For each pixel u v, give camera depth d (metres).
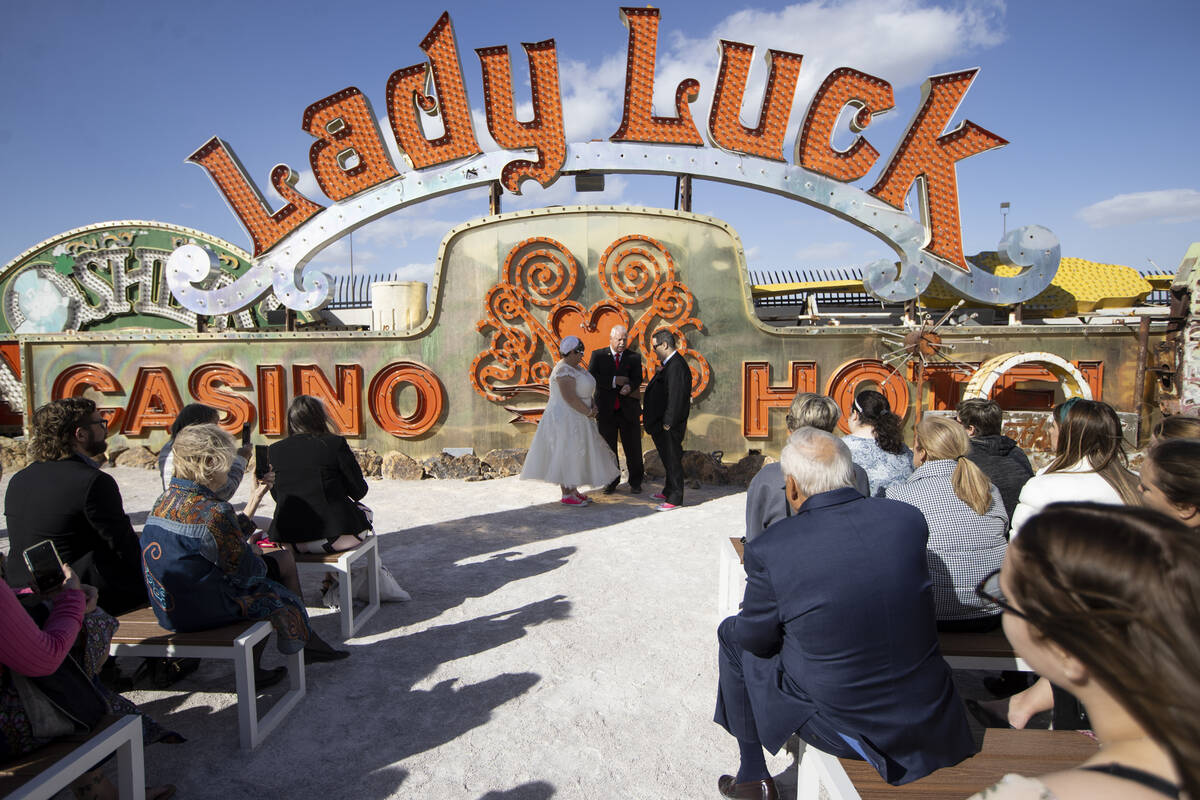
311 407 4.20
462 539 6.16
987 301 9.04
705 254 8.85
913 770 1.94
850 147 8.88
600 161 8.93
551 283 8.87
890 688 1.96
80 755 2.09
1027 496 2.87
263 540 4.15
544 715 3.27
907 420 8.87
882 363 8.84
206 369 9.10
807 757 2.24
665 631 4.21
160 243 11.05
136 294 11.09
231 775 2.80
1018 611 0.95
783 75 8.82
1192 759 0.78
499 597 4.77
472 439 9.08
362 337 8.98
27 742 2.08
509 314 8.90
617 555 5.68
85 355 9.17
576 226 8.82
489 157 9.02
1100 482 2.76
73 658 2.24
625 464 9.10
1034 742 2.12
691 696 3.45
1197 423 2.80
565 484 7.21
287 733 3.11
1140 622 0.80
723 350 8.92
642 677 3.63
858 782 1.93
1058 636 0.89
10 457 9.01
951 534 2.90
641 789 2.73
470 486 8.33
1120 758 0.87
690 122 8.88
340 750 2.98
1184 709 0.78
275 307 11.16
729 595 4.04
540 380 8.96
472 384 8.98
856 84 8.74
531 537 6.21
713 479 8.52
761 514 3.29
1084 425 2.88
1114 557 0.85
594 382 7.33
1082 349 8.69
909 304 9.18
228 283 10.72
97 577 3.16
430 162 8.99
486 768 2.86
